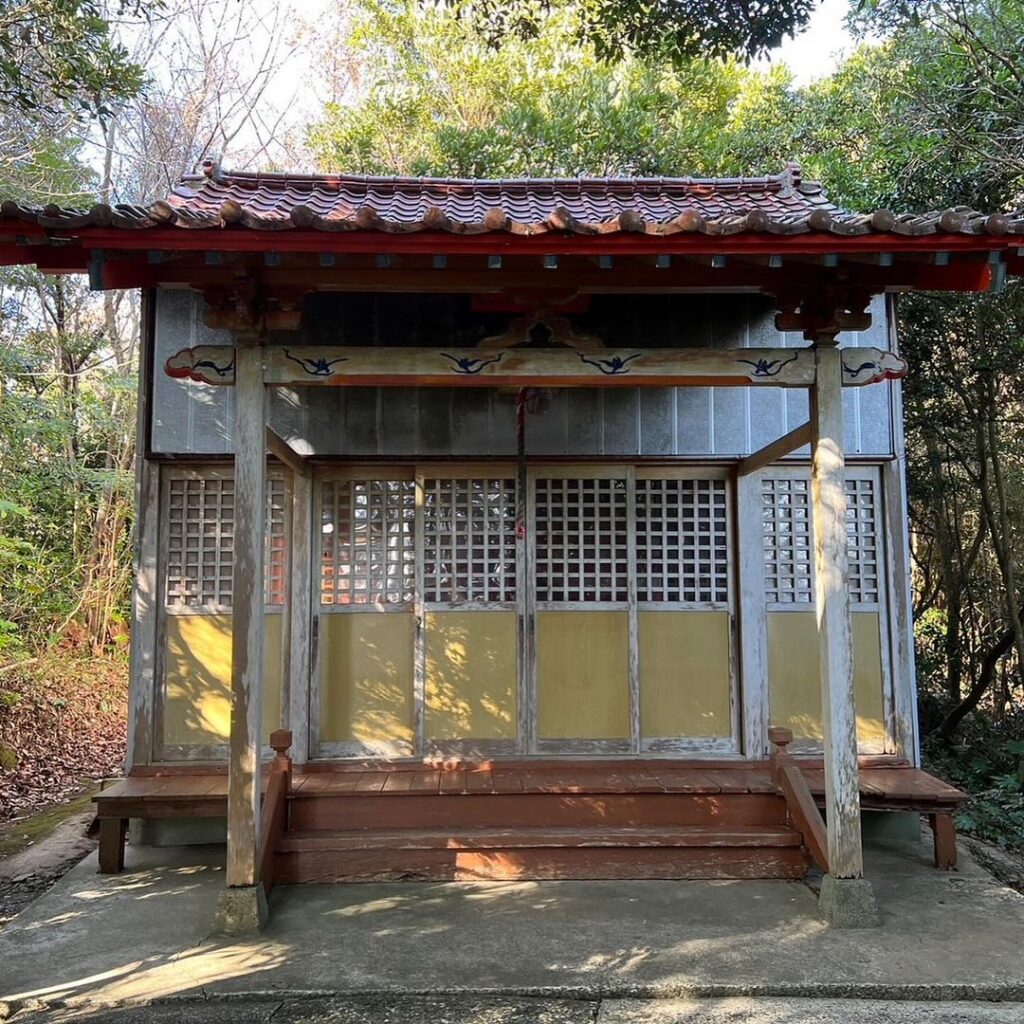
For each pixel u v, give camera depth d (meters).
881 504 5.23
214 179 4.98
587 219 4.60
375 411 5.11
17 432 8.75
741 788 4.38
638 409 5.17
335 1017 2.94
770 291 3.86
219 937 3.52
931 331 7.55
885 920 3.68
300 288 3.75
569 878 4.15
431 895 3.97
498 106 14.45
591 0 9.32
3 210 3.02
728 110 14.59
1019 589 8.20
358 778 4.65
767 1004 3.02
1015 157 6.63
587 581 5.15
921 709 8.52
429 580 5.13
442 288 3.77
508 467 5.19
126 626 11.60
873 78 8.25
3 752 7.53
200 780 4.71
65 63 5.91
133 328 12.26
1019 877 4.54
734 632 5.16
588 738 5.04
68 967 3.29
